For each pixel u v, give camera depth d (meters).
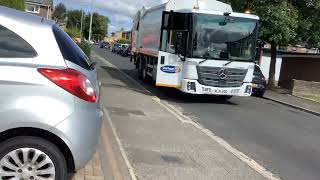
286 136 12.33
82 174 6.54
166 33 17.27
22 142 5.09
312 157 10.04
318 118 18.08
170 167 7.93
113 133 9.89
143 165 7.89
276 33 27.30
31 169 5.16
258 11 27.05
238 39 17.06
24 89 5.05
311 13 28.27
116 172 6.96
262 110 17.78
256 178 7.76
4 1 27.28
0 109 4.97
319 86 26.92
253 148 10.30
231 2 27.94
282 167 8.85
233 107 17.41
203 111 15.34
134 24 28.08
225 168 8.20
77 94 5.23
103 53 66.69
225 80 16.97
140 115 12.80
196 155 8.95
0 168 5.09
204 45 16.72
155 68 20.31
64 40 5.49
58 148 5.25
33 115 5.03
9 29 5.19
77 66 5.39
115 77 24.11
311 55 36.94
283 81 37.78
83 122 5.28
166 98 17.88
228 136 11.38
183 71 16.92
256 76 23.53
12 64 5.08
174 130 11.21
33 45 5.21
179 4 18.58
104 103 14.19
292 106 21.28
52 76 5.13
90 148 5.42
